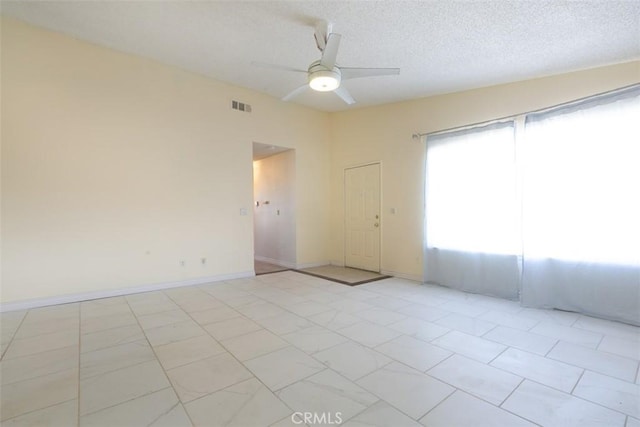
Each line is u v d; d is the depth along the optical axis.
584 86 3.13
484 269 3.88
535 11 2.34
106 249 3.78
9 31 3.21
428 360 2.23
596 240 3.02
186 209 4.41
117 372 2.06
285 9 2.74
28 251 3.32
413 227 4.76
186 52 3.78
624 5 2.17
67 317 3.08
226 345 2.47
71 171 3.55
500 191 3.71
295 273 5.31
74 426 1.55
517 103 3.60
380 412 1.66
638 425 1.55
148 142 4.07
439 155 4.32
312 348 2.42
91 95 3.66
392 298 3.79
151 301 3.64
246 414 1.64
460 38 2.84
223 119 4.75
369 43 3.04
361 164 5.59
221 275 4.75
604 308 3.00
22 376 2.01
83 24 3.23
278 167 6.17
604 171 2.95
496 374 2.04
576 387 1.89
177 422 1.58
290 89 4.98
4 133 3.19
